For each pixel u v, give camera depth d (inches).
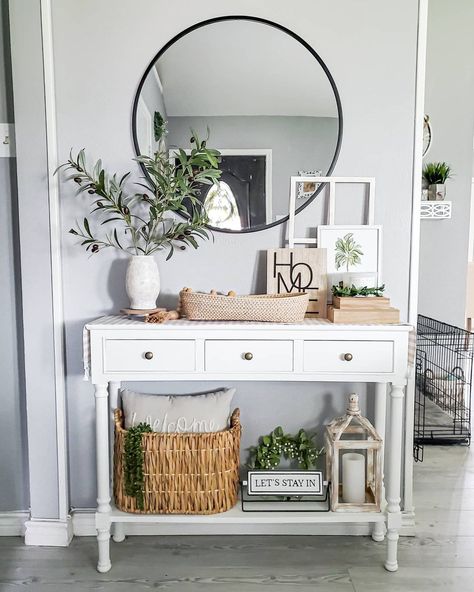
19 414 84.4
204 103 80.1
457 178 147.2
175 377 70.7
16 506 85.2
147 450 73.7
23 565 75.7
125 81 79.0
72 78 78.6
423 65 78.7
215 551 79.3
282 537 83.5
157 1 78.3
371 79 79.4
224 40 79.1
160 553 78.7
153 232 79.7
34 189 78.4
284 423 84.0
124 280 81.3
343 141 80.3
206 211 81.4
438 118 146.0
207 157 73.3
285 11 78.7
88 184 79.4
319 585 71.0
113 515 74.0
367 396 83.5
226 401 79.7
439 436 125.6
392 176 80.8
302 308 72.3
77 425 82.9
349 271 81.0
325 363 70.4
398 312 71.7
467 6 143.3
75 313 81.7
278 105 80.3
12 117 80.2
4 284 82.8
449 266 148.8
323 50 79.1
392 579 72.2
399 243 81.7
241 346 70.2
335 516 73.4
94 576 73.0
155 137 80.2
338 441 74.2
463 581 71.8
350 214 81.7
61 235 80.7
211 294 74.8
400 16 78.4
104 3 77.9
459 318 149.5
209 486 73.8
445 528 85.5
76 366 82.1
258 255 82.0
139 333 70.0
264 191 81.1
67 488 82.5
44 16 76.2
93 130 79.4
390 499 73.4
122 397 80.7
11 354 83.6
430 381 142.6
